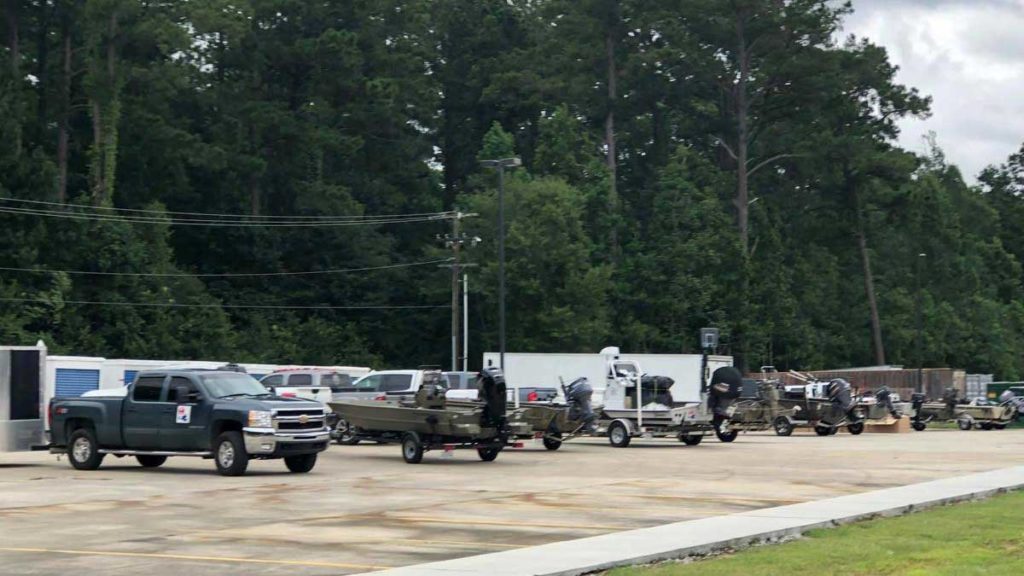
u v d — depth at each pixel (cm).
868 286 11162
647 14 10069
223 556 1688
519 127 11275
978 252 13362
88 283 7900
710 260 9238
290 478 2952
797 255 11244
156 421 3105
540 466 3359
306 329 9038
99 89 8200
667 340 9175
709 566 1560
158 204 8506
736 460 3597
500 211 6150
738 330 9338
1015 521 2034
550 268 8825
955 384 9188
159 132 8862
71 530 1973
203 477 2988
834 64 9969
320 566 1597
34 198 7644
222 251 9444
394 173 10606
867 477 2962
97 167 8262
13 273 7500
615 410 4394
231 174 9462
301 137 9512
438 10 11612
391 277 9675
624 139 11125
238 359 8212
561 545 1728
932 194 12106
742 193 10238
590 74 10612
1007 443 4641
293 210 9850
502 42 11369
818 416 5388
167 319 8019
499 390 3512
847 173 10625
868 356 11706
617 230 9850
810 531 1920
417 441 3447
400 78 10381
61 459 3644
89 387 4278
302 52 9638
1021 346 12531
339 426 4434
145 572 1554
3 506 2336
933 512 2195
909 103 10606
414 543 1808
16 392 3425
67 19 8519
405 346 9731
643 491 2598
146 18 8719
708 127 10794
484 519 2100
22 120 7806
